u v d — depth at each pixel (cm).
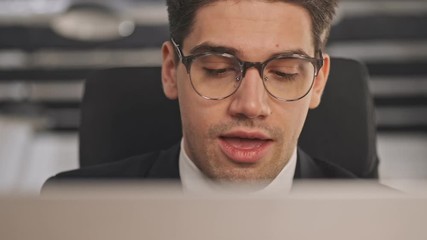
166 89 89
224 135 75
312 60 77
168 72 89
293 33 74
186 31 78
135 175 95
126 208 37
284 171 81
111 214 37
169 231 37
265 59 73
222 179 77
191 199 37
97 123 109
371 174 111
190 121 78
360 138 108
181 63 79
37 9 338
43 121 469
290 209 38
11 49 402
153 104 109
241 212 37
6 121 446
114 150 109
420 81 470
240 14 73
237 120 74
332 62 110
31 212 37
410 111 528
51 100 493
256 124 74
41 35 390
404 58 428
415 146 552
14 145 448
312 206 38
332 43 396
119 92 109
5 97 473
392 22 373
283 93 75
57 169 531
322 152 107
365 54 422
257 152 76
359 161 107
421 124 537
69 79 454
